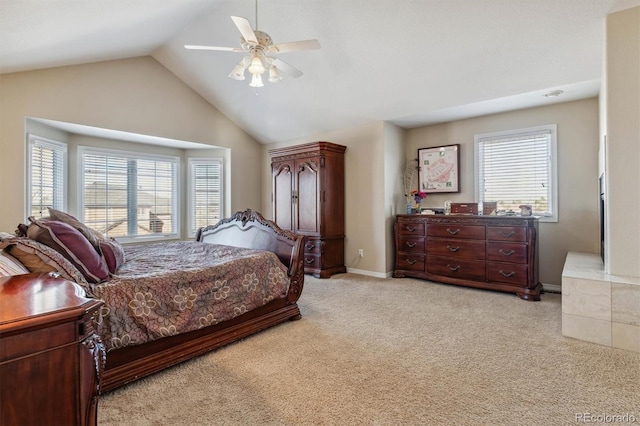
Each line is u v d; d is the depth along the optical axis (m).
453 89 3.88
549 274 4.15
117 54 4.33
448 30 3.18
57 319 0.86
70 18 2.84
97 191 5.03
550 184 4.14
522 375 2.04
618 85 2.54
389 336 2.68
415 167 5.28
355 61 3.88
